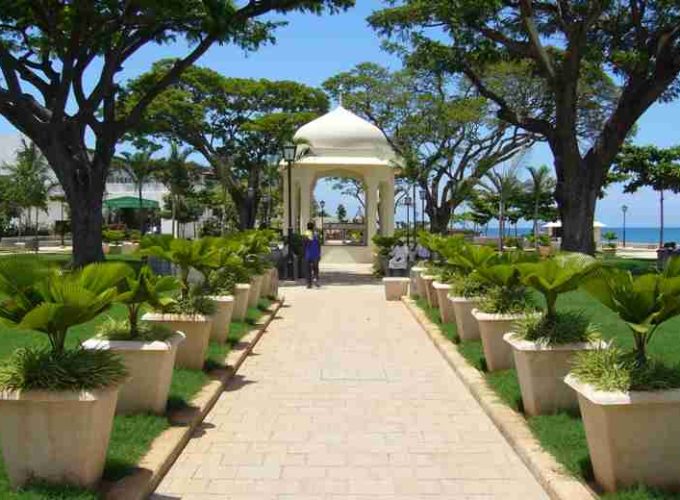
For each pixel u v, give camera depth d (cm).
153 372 658
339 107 3284
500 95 3250
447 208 3550
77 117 1944
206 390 795
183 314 866
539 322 671
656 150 3219
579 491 484
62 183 1975
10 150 5794
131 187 6231
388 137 3466
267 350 1141
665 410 457
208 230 5619
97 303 480
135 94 3120
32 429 457
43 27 1891
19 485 461
